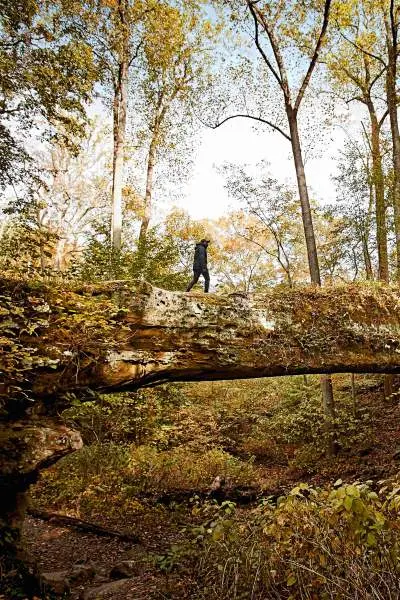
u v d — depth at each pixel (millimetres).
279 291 8047
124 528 7805
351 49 15352
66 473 9227
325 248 15148
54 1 9312
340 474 10352
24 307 5934
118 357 6406
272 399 14883
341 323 7906
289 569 3793
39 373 5820
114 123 13633
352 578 3207
